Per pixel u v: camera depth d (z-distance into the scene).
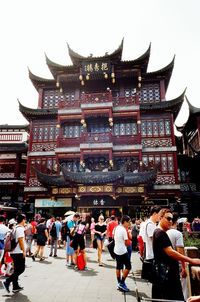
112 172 23.83
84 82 29.34
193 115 30.67
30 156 28.28
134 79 29.48
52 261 12.35
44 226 12.95
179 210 25.06
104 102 27.31
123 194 23.86
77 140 27.30
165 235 4.09
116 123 28.03
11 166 35.50
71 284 8.16
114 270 10.36
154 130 27.00
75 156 26.98
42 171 27.42
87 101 27.62
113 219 13.25
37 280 8.67
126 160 26.73
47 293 7.16
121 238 7.66
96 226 11.73
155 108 27.06
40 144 28.59
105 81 29.39
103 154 26.25
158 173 25.62
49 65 29.33
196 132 31.55
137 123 27.17
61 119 28.19
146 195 23.58
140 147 26.00
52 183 24.75
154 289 4.06
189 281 5.46
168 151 26.09
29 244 14.16
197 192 26.97
